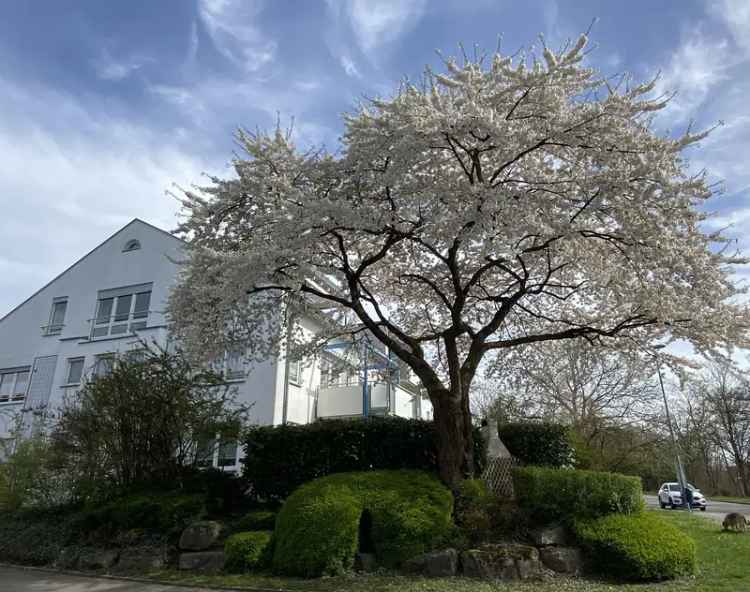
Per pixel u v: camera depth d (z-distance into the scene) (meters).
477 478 9.72
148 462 10.49
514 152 9.27
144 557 8.51
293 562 7.44
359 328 13.56
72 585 7.74
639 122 9.21
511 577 7.13
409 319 14.02
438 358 14.20
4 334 22.50
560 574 7.25
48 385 20.50
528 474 8.42
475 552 7.39
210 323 10.85
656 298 9.23
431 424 10.59
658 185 8.74
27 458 11.69
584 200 9.05
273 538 8.05
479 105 8.72
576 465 13.52
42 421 13.08
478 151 9.07
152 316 19.17
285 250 8.91
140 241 20.84
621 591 6.52
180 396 10.41
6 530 10.39
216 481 10.43
